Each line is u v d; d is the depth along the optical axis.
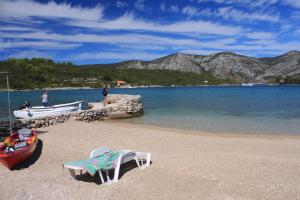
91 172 8.52
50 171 10.17
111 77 170.88
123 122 23.59
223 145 14.03
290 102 45.47
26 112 23.44
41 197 7.96
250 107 36.72
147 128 19.73
